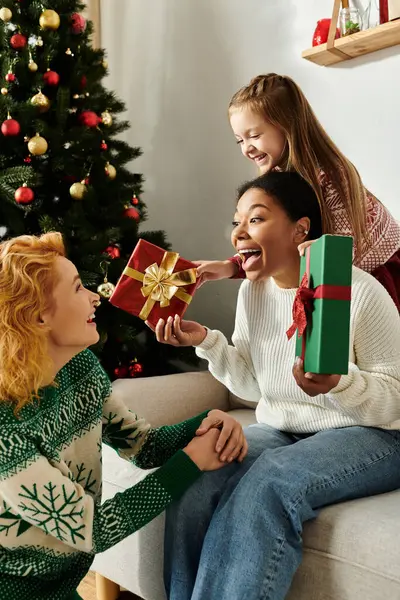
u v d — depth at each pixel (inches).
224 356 53.4
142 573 51.4
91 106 84.1
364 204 60.1
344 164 61.7
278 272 49.3
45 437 37.4
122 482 54.8
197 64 102.4
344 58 81.5
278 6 89.7
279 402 52.3
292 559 40.1
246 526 40.2
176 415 71.1
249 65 94.7
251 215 48.4
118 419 45.5
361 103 81.4
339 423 48.2
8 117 75.5
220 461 42.9
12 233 80.1
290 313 50.1
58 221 80.3
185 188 106.3
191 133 104.6
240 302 55.1
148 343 91.4
